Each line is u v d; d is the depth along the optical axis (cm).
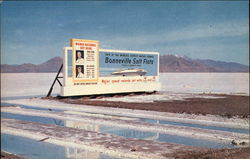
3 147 1023
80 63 2753
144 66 3356
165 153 904
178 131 1240
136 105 2145
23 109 2067
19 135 1227
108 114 1775
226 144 1029
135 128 1327
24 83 7406
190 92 3922
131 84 3198
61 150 984
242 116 1614
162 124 1393
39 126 1409
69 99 2706
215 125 1384
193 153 879
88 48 2808
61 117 1691
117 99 2730
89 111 1925
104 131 1276
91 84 2848
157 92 3734
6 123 1501
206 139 1103
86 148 999
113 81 3044
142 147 984
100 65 2928
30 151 975
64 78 2673
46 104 2389
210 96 3105
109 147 991
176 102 2377
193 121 1491
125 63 3153
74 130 1297
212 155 814
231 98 2812
